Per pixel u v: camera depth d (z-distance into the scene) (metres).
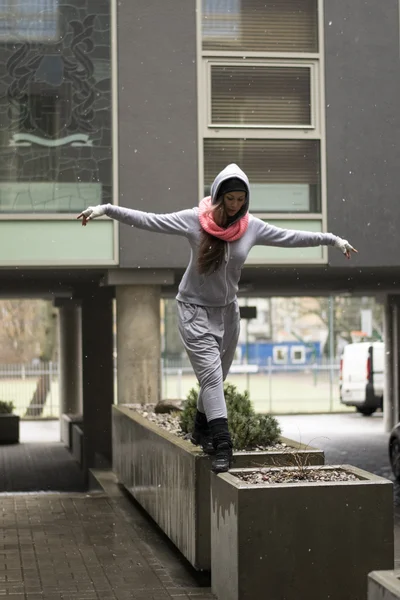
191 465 9.16
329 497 7.43
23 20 15.23
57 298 26.03
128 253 15.42
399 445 17.09
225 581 7.75
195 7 15.57
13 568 9.60
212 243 7.96
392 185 15.93
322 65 15.80
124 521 12.34
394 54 15.95
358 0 15.87
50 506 13.56
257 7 15.73
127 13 15.40
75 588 8.77
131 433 13.72
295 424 31.48
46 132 15.24
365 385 34.38
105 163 15.37
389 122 15.94
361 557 7.46
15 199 15.18
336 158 15.83
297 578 7.38
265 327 75.00
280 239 8.16
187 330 8.30
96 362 22.23
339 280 21.00
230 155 15.67
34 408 38.12
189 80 15.55
